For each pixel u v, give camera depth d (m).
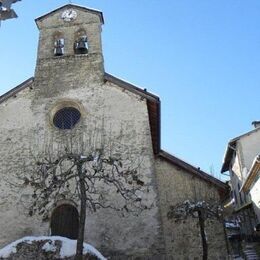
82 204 12.25
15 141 16.89
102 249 14.57
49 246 13.70
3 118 17.50
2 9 7.25
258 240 25.02
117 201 15.27
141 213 14.99
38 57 19.08
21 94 18.02
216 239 16.69
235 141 28.17
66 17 20.38
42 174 15.23
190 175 17.75
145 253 14.35
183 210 16.02
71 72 18.39
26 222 15.31
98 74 18.16
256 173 23.22
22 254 13.63
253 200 25.09
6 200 15.77
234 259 24.27
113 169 15.59
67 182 15.75
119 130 16.72
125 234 14.73
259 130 28.23
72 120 17.42
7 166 16.39
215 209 16.31
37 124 17.19
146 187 15.41
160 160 18.12
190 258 16.34
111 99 17.45
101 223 14.99
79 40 19.80
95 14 20.27
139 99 17.33
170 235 16.67
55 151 16.47
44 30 20.12
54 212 15.73
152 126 18.64
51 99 17.73
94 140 16.56
